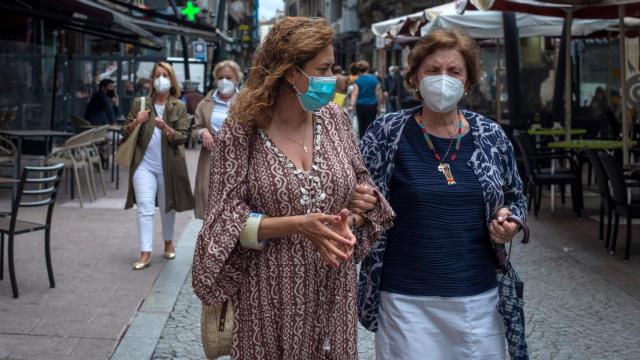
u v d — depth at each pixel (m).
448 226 3.15
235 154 2.80
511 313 3.22
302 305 2.81
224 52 30.11
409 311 3.18
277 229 2.70
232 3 45.12
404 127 3.27
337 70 19.02
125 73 18.12
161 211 7.46
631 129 13.42
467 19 14.26
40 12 10.93
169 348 5.19
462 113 3.30
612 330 5.61
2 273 6.58
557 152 11.93
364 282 3.28
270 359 2.83
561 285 6.80
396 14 43.88
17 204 6.01
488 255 3.23
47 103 14.21
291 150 2.84
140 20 16.28
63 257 7.48
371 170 3.28
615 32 15.98
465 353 3.17
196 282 2.74
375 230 2.92
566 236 8.93
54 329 5.39
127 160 7.07
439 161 3.20
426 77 3.14
